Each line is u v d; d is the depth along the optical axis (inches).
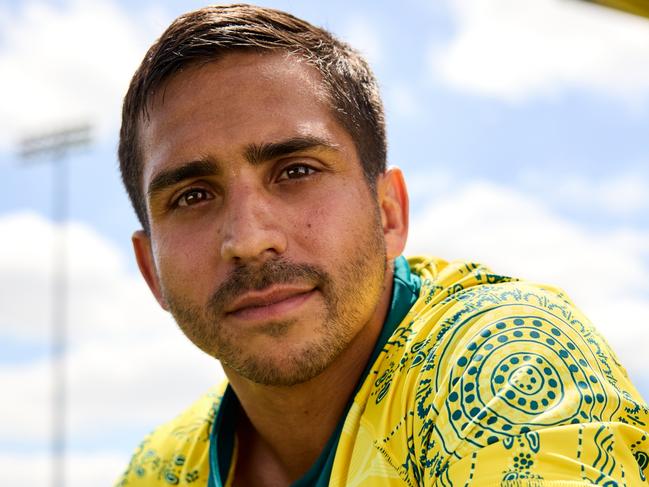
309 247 75.0
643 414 66.9
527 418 62.1
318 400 82.0
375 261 79.4
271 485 90.5
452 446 64.4
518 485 58.6
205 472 98.6
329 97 81.4
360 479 72.7
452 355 71.4
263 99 77.8
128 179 90.8
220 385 108.4
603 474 58.8
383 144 89.0
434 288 85.2
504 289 77.5
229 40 79.5
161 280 81.7
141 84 83.9
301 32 83.4
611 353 74.6
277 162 76.9
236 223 74.4
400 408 73.9
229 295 74.9
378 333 82.9
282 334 73.9
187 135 77.9
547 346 67.2
